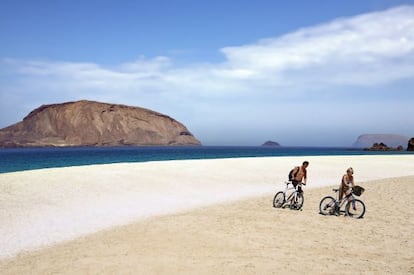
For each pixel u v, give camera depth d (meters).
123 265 7.21
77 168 25.00
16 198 14.62
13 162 57.50
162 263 7.32
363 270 7.09
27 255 8.02
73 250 8.31
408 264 7.51
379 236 9.75
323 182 23.08
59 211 12.73
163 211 13.05
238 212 13.00
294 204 13.80
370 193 18.16
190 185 20.28
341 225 11.05
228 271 6.88
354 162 39.00
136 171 24.59
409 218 12.19
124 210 13.16
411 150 162.12
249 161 35.00
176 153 114.94
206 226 10.66
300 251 8.24
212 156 89.12
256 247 8.52
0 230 10.13
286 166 31.95
